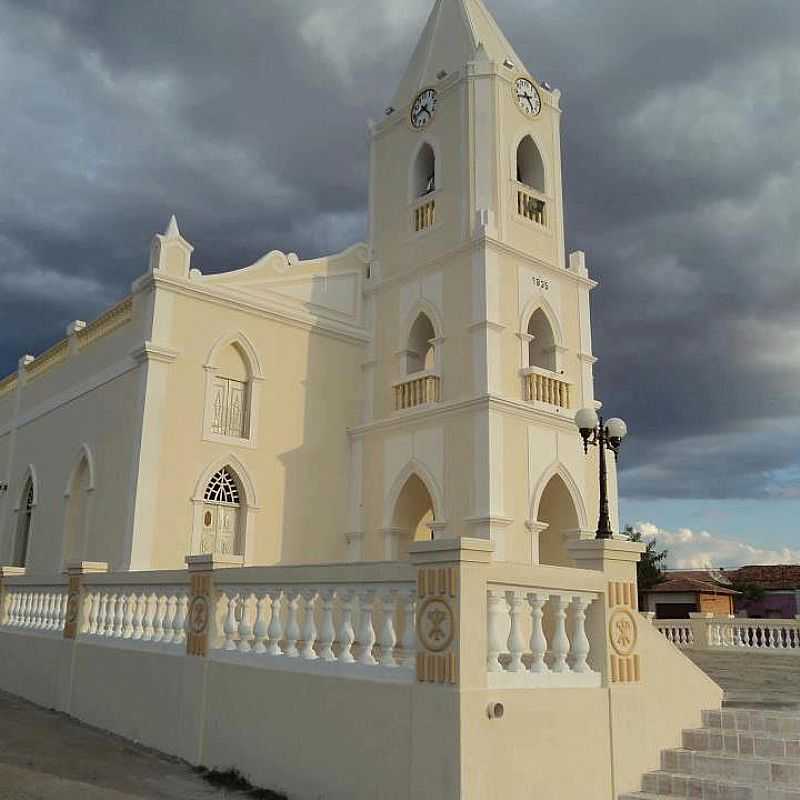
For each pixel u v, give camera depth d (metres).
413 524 20.25
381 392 21.14
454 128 21.30
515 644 7.57
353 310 21.92
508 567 7.50
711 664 19.58
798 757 8.40
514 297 19.83
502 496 17.78
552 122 22.78
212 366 18.50
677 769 8.67
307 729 8.08
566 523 20.05
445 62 22.67
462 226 20.27
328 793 7.69
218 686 9.41
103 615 12.44
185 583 10.53
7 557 23.52
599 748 8.06
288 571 8.80
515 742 7.15
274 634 8.89
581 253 22.05
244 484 18.61
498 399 18.11
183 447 17.69
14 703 13.34
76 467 20.17
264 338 19.69
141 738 10.54
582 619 8.41
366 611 7.92
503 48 23.09
